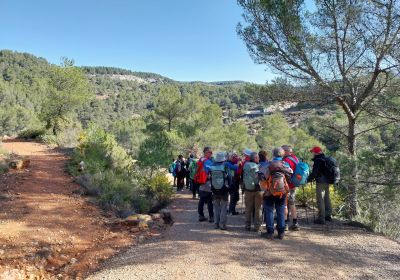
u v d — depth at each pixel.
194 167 12.04
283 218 6.43
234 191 8.95
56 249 5.70
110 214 7.96
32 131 26.11
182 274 4.66
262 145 37.56
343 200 9.66
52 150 18.17
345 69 10.45
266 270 4.87
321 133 12.55
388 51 9.40
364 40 9.78
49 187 9.46
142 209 9.38
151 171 13.73
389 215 8.69
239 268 4.89
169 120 32.94
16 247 5.54
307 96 11.28
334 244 6.19
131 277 4.61
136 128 47.62
